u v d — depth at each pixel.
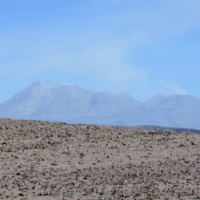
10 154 81.88
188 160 75.12
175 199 47.84
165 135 108.06
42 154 82.31
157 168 68.12
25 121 128.00
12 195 51.31
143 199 47.91
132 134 109.50
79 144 92.31
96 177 61.72
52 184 57.03
